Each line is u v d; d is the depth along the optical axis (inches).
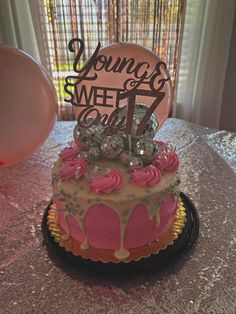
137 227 16.2
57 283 15.5
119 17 39.5
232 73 43.3
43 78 21.9
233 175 24.3
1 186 23.3
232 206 20.9
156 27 40.1
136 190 16.0
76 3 38.7
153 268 15.6
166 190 16.5
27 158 26.9
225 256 16.9
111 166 17.7
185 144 28.7
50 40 41.1
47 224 18.7
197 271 16.0
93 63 17.7
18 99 20.6
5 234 18.7
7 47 20.9
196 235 17.7
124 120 18.0
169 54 41.8
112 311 14.1
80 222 16.3
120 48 23.5
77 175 16.8
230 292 14.9
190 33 40.3
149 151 17.3
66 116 45.4
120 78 22.7
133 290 15.1
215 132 31.1
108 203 15.5
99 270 15.5
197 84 42.7
